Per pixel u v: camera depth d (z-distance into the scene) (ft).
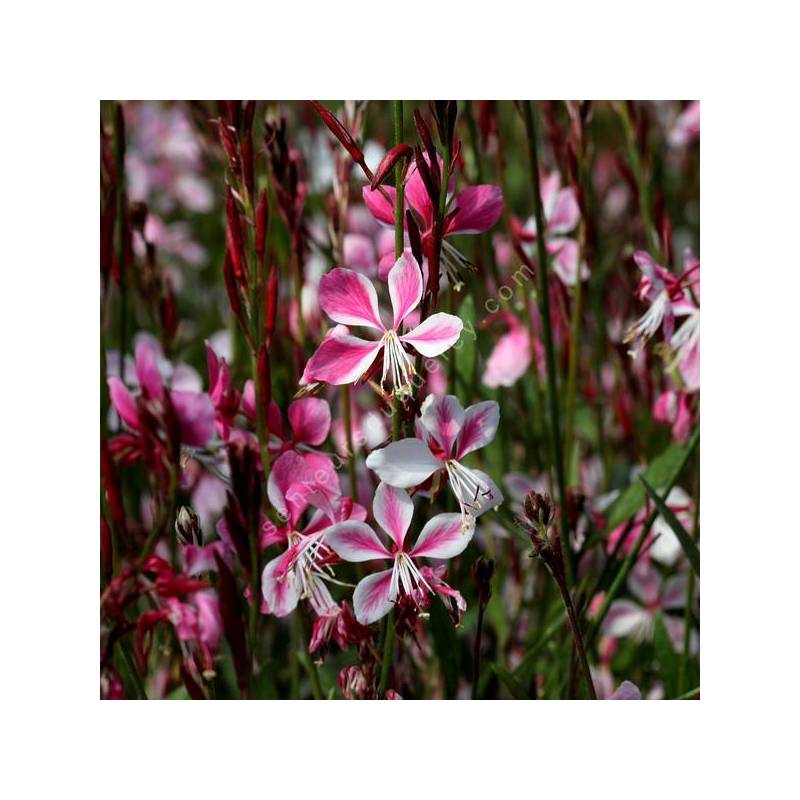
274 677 1.66
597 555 1.82
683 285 1.66
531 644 1.80
